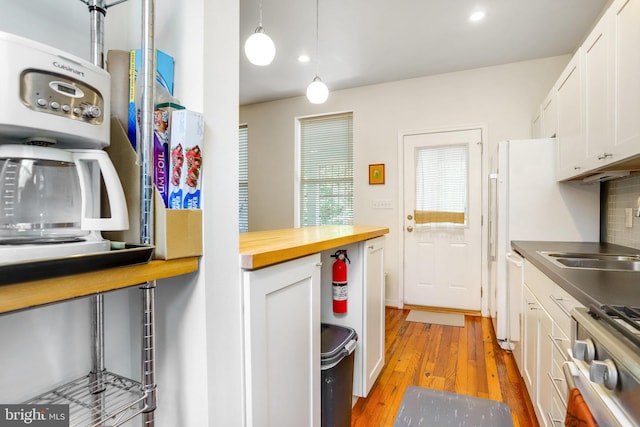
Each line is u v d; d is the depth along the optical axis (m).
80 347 0.85
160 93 0.81
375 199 4.08
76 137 0.59
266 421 1.03
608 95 1.54
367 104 4.09
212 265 0.86
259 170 4.76
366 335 1.92
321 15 2.61
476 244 3.63
